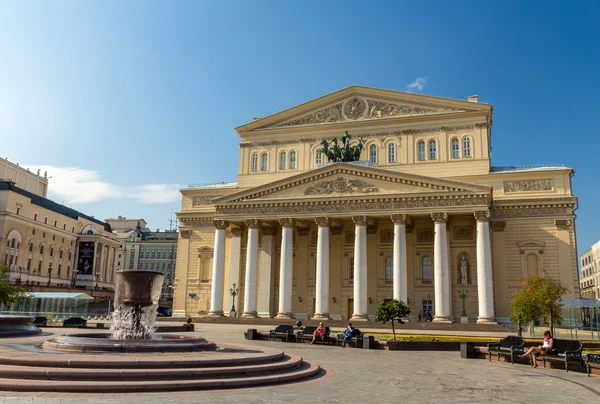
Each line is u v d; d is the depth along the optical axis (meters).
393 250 64.69
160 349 21.61
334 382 20.52
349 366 26.33
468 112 70.56
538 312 48.28
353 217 62.97
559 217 65.00
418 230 67.88
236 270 71.88
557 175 66.56
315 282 70.94
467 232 65.69
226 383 17.80
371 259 69.12
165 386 16.61
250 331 43.44
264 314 68.75
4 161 123.12
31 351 20.58
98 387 15.89
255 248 66.44
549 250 64.69
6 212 103.50
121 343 21.33
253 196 67.62
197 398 15.66
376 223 69.56
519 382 21.77
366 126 74.81
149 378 17.12
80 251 130.38
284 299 63.59
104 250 135.88
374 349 37.88
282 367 21.11
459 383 21.23
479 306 57.38
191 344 23.20
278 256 72.81
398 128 73.38
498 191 68.06
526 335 52.03
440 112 72.06
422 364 28.28
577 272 63.25
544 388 20.19
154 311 27.03
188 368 18.45
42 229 116.00
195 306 77.50
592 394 18.91
